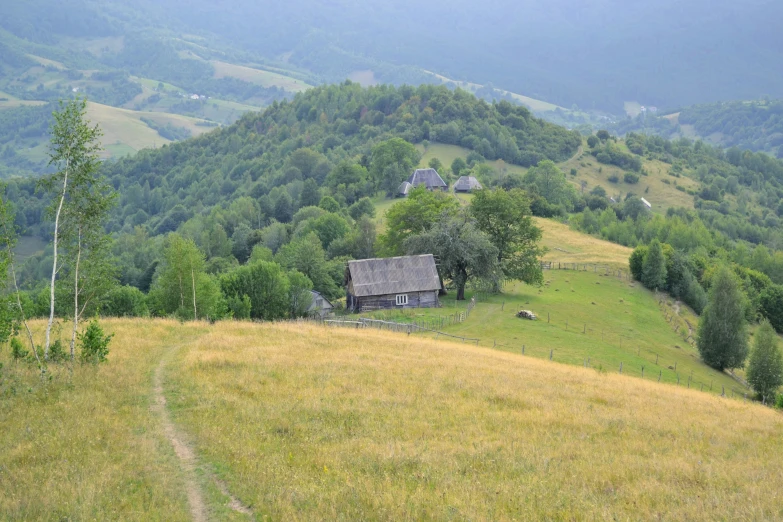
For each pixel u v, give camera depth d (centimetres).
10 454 2212
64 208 3366
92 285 3500
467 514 1867
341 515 1820
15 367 3197
